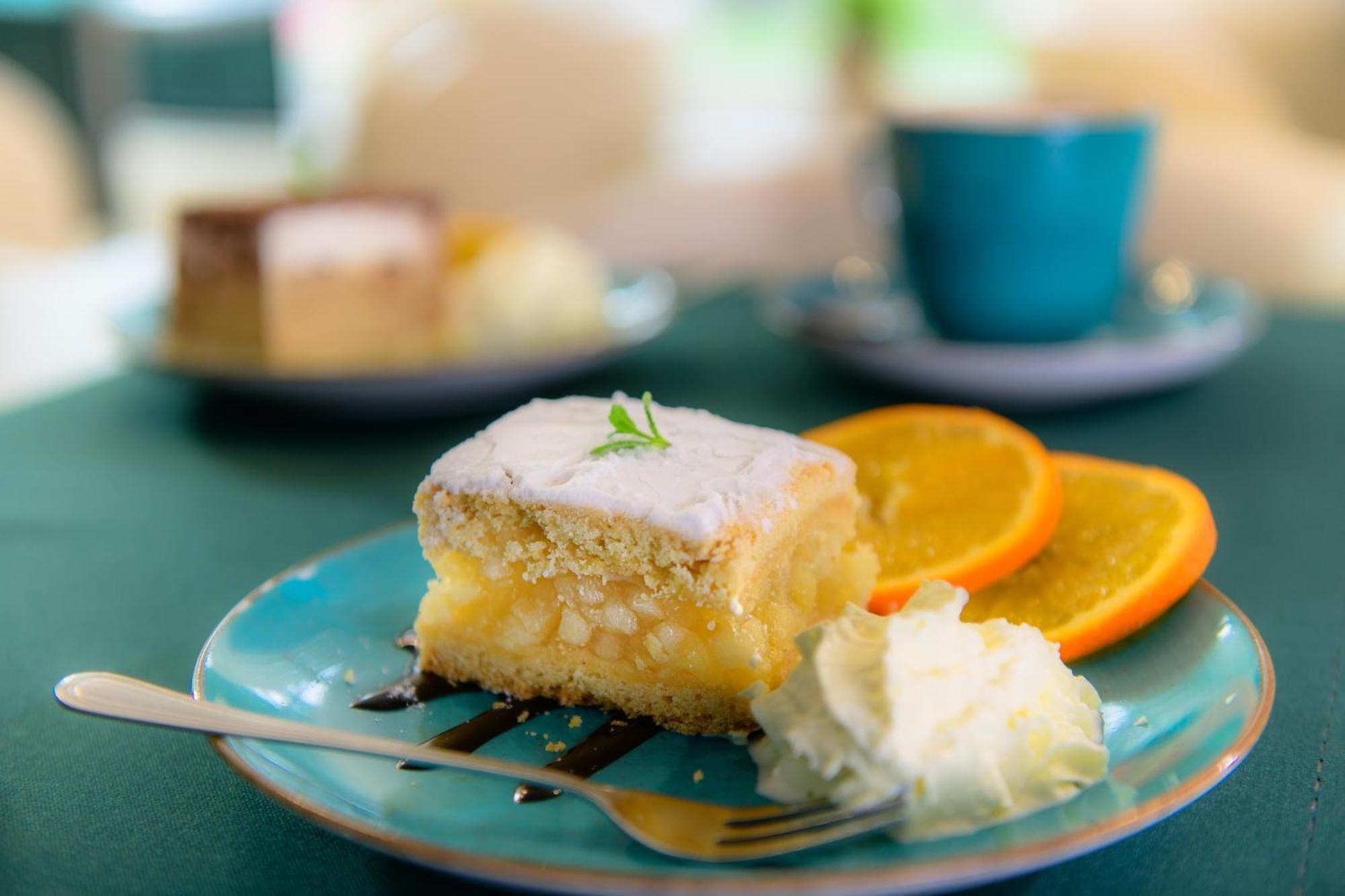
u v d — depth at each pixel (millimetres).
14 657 469
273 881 396
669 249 1206
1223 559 509
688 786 420
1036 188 618
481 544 456
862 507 499
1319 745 427
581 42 1325
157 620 486
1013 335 647
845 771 400
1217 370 670
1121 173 629
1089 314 649
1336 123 1281
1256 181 1036
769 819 390
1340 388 644
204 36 2033
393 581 482
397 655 462
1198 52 1228
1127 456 582
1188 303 689
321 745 405
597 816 402
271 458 595
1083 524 489
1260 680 414
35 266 1065
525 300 696
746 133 1536
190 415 640
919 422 530
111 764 429
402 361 619
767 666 446
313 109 1938
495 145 1280
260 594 462
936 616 420
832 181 1173
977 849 383
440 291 705
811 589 470
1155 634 450
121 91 2080
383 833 380
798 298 711
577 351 614
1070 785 400
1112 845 400
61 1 2010
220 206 678
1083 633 444
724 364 682
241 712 416
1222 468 571
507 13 1316
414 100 1279
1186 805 397
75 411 648
